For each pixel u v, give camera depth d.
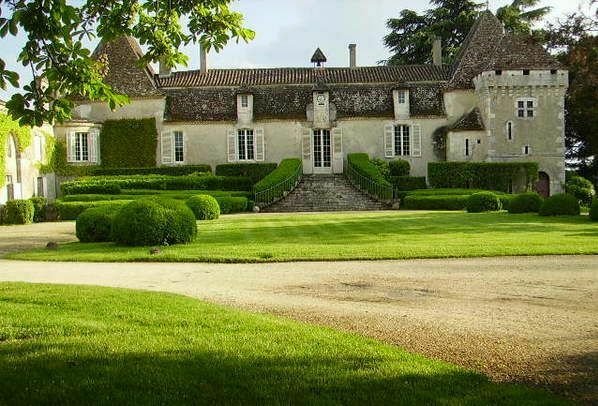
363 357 5.70
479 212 28.12
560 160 41.53
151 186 37.59
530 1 52.75
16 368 5.39
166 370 5.31
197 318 7.23
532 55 41.59
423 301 8.78
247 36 8.96
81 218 18.09
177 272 11.96
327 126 44.19
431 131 44.03
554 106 41.47
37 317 7.32
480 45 45.53
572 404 4.76
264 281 10.67
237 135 44.53
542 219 22.81
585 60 27.55
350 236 17.53
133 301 8.31
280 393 4.80
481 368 5.76
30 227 26.14
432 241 15.74
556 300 8.78
